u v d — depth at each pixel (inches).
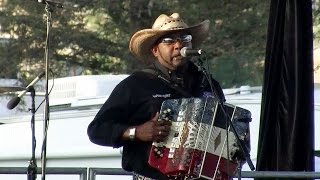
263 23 1594.5
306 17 605.9
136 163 461.1
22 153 832.9
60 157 790.5
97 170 633.6
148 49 488.1
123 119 465.4
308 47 604.7
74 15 1670.8
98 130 462.3
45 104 525.0
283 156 598.2
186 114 449.7
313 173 565.9
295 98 598.5
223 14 1612.9
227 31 1599.4
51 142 799.1
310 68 604.1
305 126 599.5
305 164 597.3
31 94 543.8
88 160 773.9
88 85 913.5
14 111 1117.1
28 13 1642.5
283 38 607.5
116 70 1690.5
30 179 541.6
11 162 842.8
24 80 1642.5
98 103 850.1
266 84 609.9
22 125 842.8
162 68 469.7
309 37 605.9
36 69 1654.8
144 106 462.3
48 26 525.0
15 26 1647.4
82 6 1665.8
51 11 526.9
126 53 1653.5
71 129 794.2
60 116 808.3
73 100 877.2
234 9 1611.7
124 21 1679.4
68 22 1660.9
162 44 468.1
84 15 1681.8
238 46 1581.0
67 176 729.0
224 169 452.8
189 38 469.7
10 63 1649.9
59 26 1652.3
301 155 598.2
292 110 598.5
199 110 449.7
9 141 847.1
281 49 607.8
